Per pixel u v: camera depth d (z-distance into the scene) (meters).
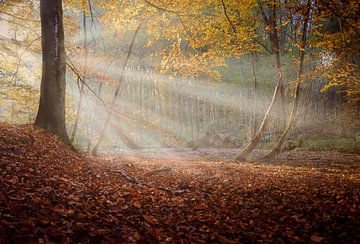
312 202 6.60
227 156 20.00
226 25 13.47
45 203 4.48
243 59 28.16
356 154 19.03
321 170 12.27
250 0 13.06
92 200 5.27
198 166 13.02
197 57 14.47
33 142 7.62
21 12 12.13
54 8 8.98
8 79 12.08
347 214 5.66
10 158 5.98
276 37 15.33
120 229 4.32
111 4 12.70
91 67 14.62
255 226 5.16
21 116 14.68
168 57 14.40
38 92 12.74
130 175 8.72
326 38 13.10
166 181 8.72
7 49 11.70
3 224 3.48
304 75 14.92
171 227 4.82
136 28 15.23
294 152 22.02
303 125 29.34
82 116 20.06
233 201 6.75
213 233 4.66
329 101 32.75
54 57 9.08
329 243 4.45
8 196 4.29
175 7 12.57
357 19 8.36
